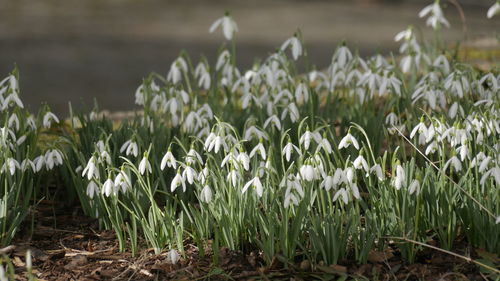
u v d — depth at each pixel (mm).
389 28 20500
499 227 4543
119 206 5316
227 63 6508
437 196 4766
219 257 4688
